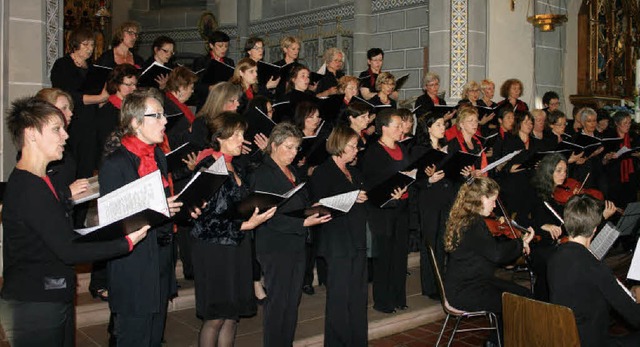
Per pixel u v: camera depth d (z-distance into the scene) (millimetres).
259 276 5680
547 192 6184
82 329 5289
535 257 5812
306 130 5758
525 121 7695
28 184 2949
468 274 4957
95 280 5531
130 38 7477
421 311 6207
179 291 5926
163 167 3846
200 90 7125
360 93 7945
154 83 6090
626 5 12648
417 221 7500
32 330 2984
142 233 3148
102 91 5973
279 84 7582
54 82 6160
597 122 10000
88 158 6035
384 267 6035
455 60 9461
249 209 3908
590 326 3967
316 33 11867
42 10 6059
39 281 2988
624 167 9594
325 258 4848
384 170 5762
